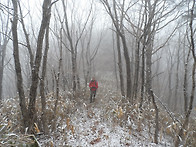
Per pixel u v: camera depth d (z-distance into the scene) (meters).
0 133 2.75
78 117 5.43
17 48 3.81
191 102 3.39
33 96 3.87
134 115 5.24
